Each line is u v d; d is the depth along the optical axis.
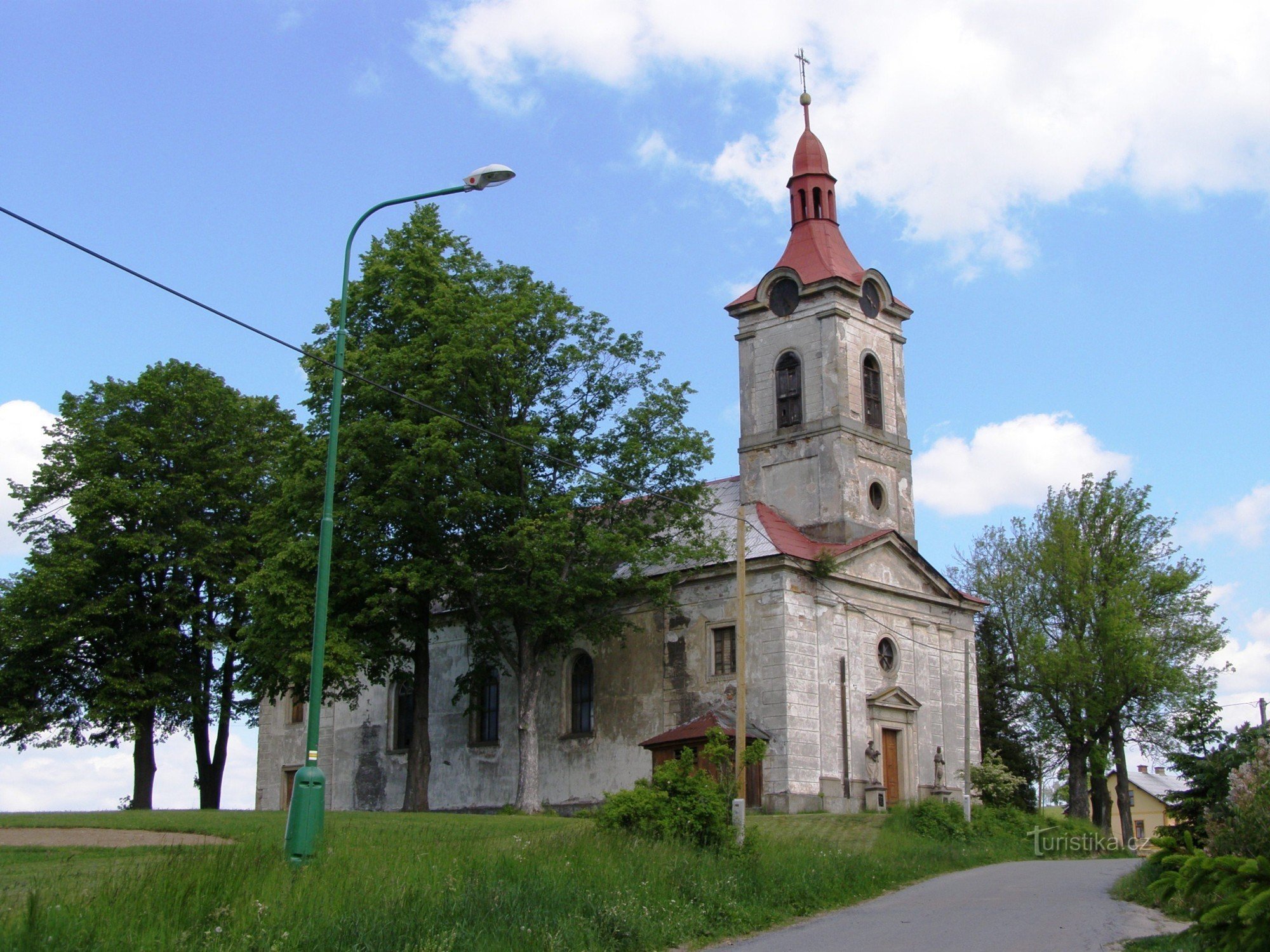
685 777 25.00
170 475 49.34
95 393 50.53
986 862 32.34
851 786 44.44
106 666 46.59
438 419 39.75
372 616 40.66
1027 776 59.00
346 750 57.00
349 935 14.28
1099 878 25.77
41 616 46.16
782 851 24.92
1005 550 61.34
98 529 47.25
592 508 44.44
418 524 41.56
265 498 50.47
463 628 53.50
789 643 43.53
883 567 48.53
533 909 16.61
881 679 47.34
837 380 48.84
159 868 16.02
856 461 48.75
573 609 44.25
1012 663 59.75
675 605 44.50
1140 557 56.00
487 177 21.59
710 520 49.69
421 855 18.86
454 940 14.84
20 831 26.92
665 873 20.20
